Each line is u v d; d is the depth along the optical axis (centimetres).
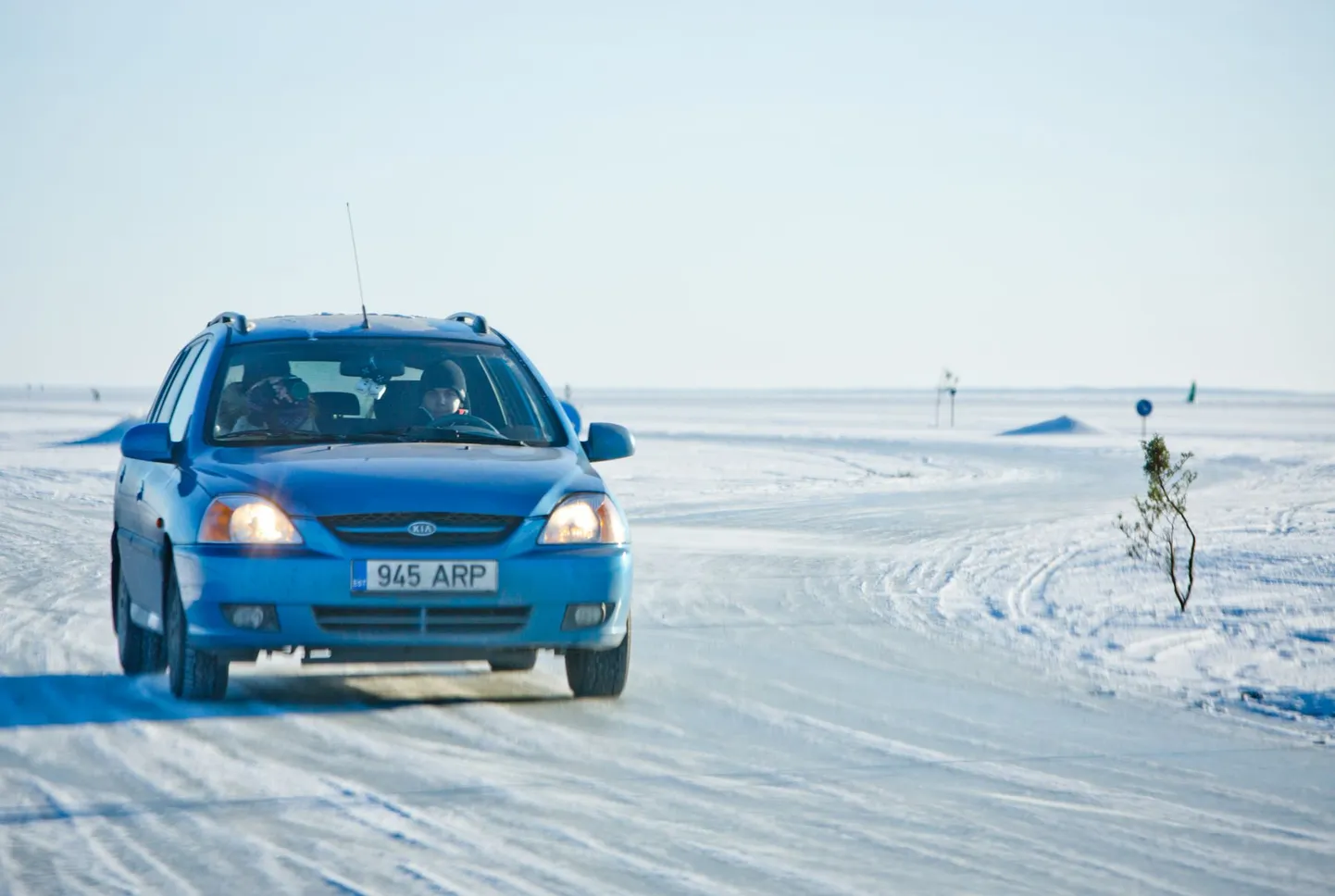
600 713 1281
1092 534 3312
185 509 1288
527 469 1327
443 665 1548
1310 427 18012
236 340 1485
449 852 848
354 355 1472
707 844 873
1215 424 19325
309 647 1240
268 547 1236
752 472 6912
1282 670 1564
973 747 1167
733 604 2094
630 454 1465
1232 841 903
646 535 3297
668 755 1113
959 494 4947
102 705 1291
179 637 1291
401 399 1449
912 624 1906
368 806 948
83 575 2408
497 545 1256
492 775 1040
